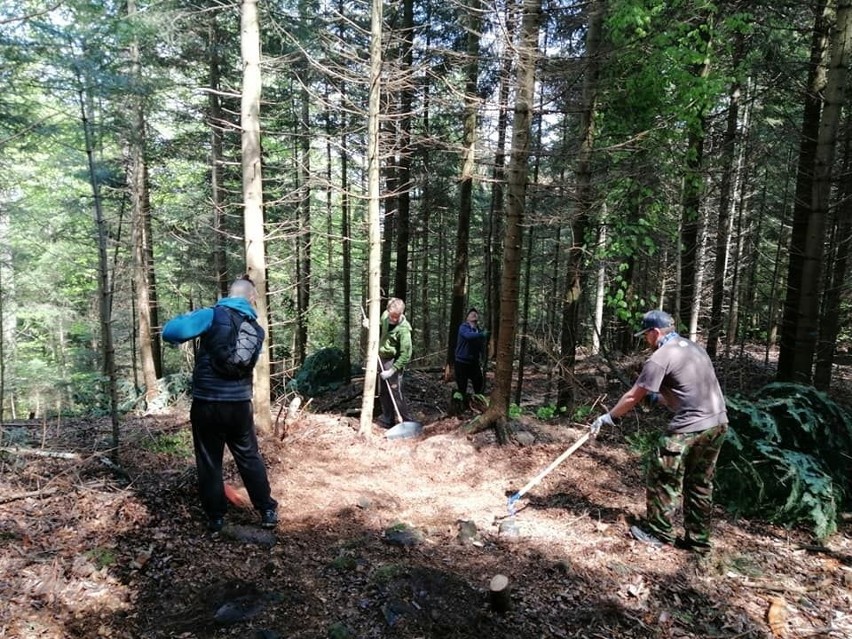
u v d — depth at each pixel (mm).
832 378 11203
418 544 3809
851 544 4156
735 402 5113
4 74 5258
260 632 2762
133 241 10328
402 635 2844
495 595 3064
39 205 9812
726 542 4102
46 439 5195
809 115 7082
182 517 3805
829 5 6703
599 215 7160
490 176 10938
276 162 12930
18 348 14992
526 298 10391
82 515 3648
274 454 5281
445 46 10789
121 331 15406
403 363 6980
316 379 10828
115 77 5449
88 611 2850
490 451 5621
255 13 5156
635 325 7535
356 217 18422
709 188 8516
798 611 3314
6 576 2973
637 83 6738
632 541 4016
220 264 12258
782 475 4500
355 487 4812
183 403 8273
